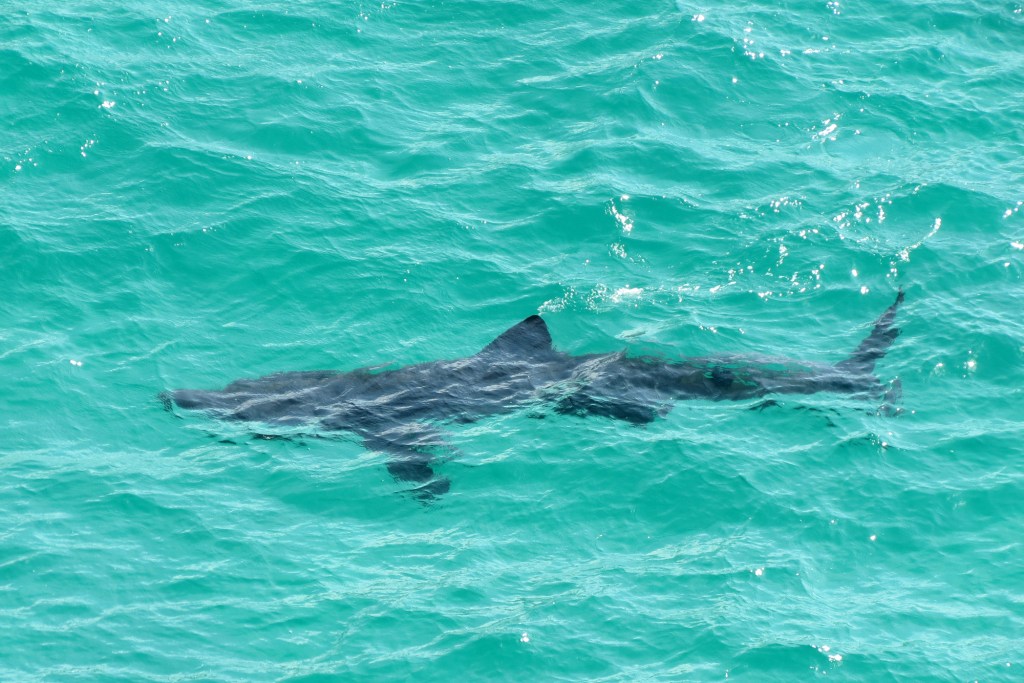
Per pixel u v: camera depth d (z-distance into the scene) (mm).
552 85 42906
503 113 41469
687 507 26172
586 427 28406
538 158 39094
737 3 48438
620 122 40875
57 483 25797
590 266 34406
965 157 39844
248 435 27766
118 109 38500
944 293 33406
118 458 26766
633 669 22109
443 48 44719
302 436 27828
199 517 25234
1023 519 25953
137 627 22547
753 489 26562
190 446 27375
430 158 38688
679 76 43188
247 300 32094
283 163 37531
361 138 39344
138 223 34062
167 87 40062
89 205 34594
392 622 22969
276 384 29359
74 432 27391
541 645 22500
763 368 30500
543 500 26297
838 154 39906
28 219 33625
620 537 25469
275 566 24188
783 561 24766
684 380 30016
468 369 30156
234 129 38750
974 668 22234
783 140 40625
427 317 32094
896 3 48938
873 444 27953
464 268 33906
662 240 35500
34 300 31078
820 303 33125
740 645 22594
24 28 41719
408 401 29031
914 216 36656
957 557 25031
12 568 23516
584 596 23750
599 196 37000
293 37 44156
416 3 47219
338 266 33500
